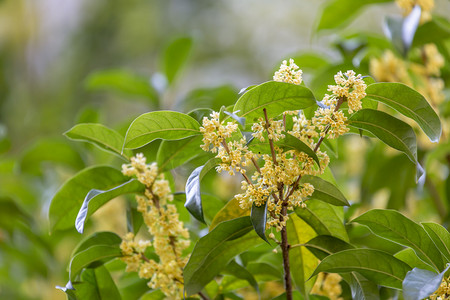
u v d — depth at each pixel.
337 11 1.87
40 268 1.96
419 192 1.87
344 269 1.36
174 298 1.46
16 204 1.89
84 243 1.48
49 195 2.27
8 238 1.93
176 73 2.32
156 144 1.60
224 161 1.33
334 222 1.41
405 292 1.28
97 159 1.98
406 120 1.73
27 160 1.96
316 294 1.47
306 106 1.33
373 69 1.74
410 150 1.35
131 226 1.51
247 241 1.40
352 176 2.04
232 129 1.32
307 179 1.35
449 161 1.74
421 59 1.78
